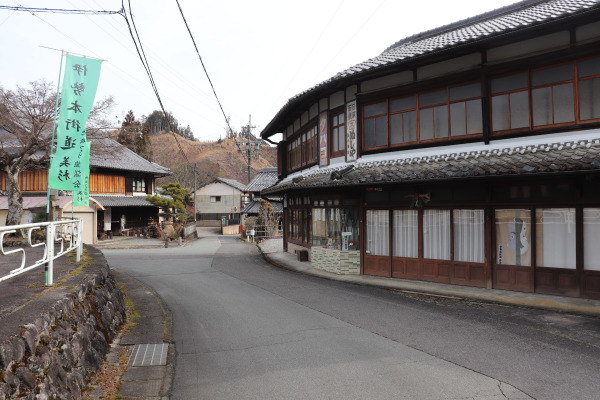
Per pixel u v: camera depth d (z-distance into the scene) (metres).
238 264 17.02
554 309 8.11
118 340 6.59
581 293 8.91
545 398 4.41
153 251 23.00
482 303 8.88
